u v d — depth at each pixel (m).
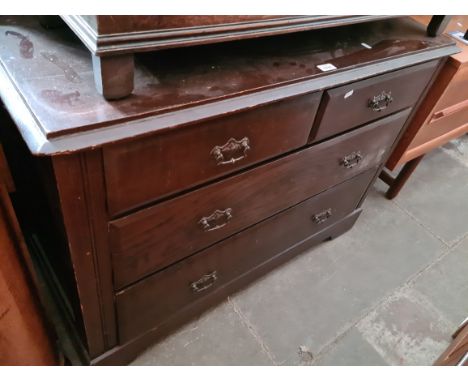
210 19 0.59
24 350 0.78
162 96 0.63
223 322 1.24
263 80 0.73
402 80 1.02
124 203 0.68
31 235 1.15
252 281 1.33
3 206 0.70
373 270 1.47
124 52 0.54
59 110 0.56
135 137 0.58
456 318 1.36
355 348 1.23
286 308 1.31
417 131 1.32
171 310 1.07
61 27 0.73
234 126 0.73
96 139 0.55
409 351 1.25
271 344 1.21
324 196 1.23
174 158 0.68
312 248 1.52
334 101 0.88
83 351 0.99
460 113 1.46
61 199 0.60
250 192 0.93
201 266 1.01
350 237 1.58
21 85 0.59
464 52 1.18
